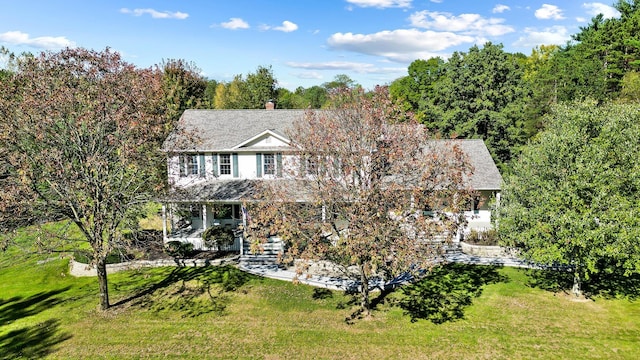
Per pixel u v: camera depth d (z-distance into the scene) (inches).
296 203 768.9
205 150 1163.9
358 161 718.5
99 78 807.7
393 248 652.7
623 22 1990.7
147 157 812.0
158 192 896.9
